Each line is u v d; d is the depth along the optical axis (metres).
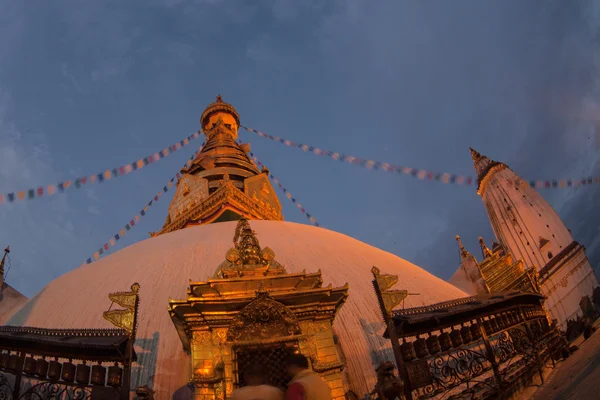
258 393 4.16
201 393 5.40
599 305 23.77
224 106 30.47
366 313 8.21
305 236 11.80
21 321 8.95
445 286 10.72
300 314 6.01
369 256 10.96
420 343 6.30
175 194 24.56
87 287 9.48
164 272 9.41
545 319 9.17
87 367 5.71
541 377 7.68
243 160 26.02
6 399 5.84
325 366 5.68
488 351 7.07
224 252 10.26
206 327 5.80
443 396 6.40
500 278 12.84
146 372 6.79
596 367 6.44
